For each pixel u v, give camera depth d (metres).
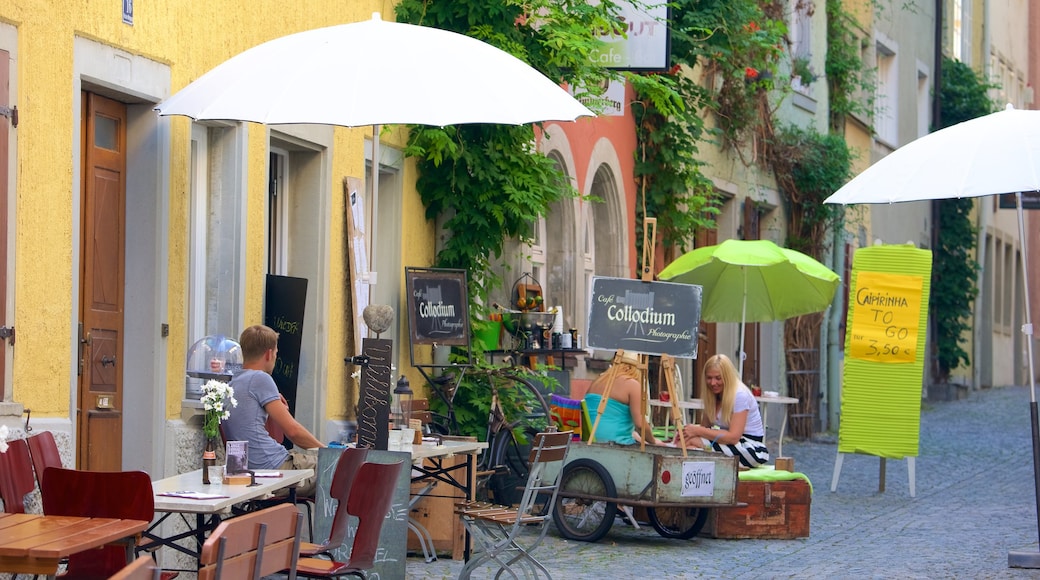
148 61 9.09
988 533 12.54
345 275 12.04
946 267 32.44
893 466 18.52
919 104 31.78
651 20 15.45
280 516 5.40
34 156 7.91
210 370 9.68
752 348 21.83
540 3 13.43
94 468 8.83
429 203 13.45
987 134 10.75
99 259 8.90
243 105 8.12
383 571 8.31
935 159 10.71
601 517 12.41
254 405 8.97
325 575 6.82
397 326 12.88
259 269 10.60
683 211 18.95
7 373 7.70
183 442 9.41
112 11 8.64
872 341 15.52
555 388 14.34
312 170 11.58
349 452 7.36
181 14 9.45
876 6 27.75
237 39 10.22
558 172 13.88
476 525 9.73
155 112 8.41
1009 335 41.38
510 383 13.41
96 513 6.01
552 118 8.20
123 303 9.16
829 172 23.23
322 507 8.12
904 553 11.34
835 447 21.52
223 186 10.20
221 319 10.21
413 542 10.87
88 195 8.77
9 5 7.66
